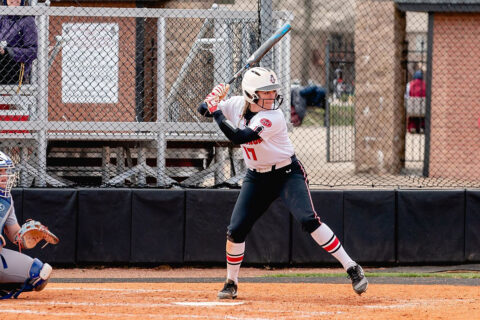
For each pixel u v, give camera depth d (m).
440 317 20.16
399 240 34.00
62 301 23.14
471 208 34.22
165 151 37.84
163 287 27.92
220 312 20.98
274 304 22.75
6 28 33.78
